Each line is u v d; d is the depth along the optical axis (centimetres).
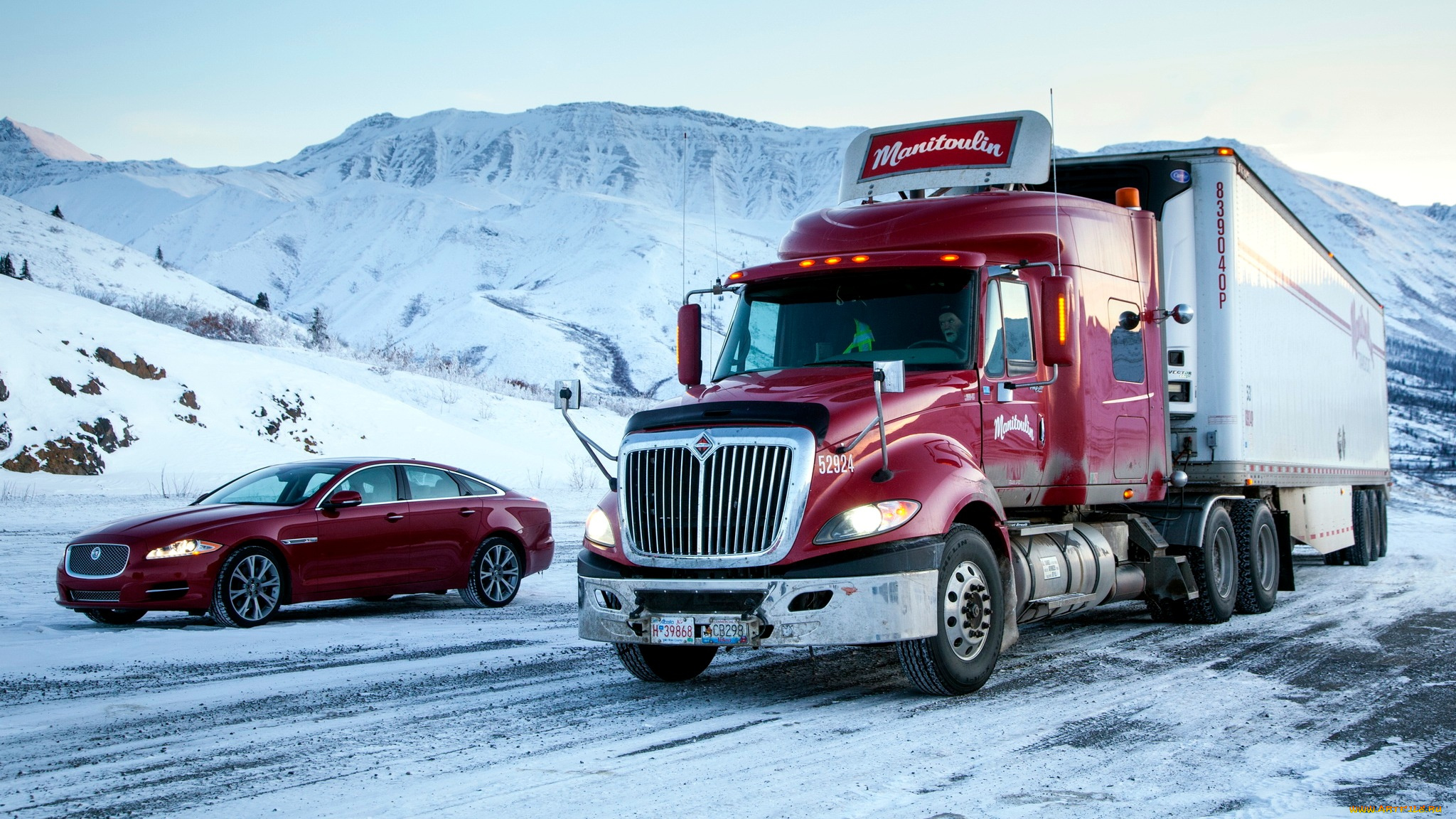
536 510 1411
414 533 1270
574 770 576
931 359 827
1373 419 2003
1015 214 920
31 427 2950
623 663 828
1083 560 950
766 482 714
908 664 745
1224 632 1098
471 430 4419
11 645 1005
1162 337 1109
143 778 563
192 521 1142
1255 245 1236
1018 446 862
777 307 888
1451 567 1872
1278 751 610
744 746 625
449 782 554
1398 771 571
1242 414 1173
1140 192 1174
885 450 720
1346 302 1756
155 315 6103
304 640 1045
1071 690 790
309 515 1193
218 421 3406
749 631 704
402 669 888
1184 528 1137
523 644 1024
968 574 764
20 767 585
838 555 703
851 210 961
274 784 550
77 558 1130
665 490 741
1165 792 531
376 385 4759
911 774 564
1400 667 884
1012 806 509
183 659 932
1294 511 1459
